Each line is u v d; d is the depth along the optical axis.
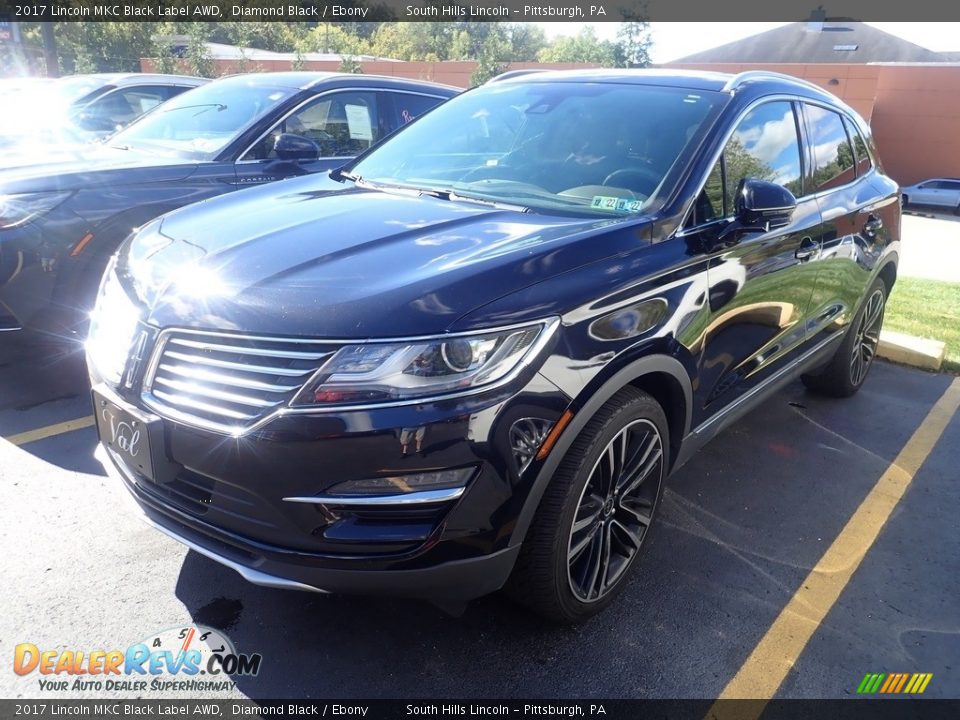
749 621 2.80
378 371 2.05
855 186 4.37
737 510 3.56
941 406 5.00
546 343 2.22
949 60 43.06
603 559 2.69
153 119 5.79
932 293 8.37
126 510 3.25
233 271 2.39
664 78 3.66
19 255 4.07
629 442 2.70
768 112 3.57
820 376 4.85
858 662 2.63
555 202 3.04
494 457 2.14
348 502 2.09
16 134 7.27
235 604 2.73
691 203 2.91
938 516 3.62
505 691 2.42
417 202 3.08
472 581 2.25
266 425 2.07
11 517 3.16
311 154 5.15
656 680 2.50
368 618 2.70
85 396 4.43
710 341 2.94
